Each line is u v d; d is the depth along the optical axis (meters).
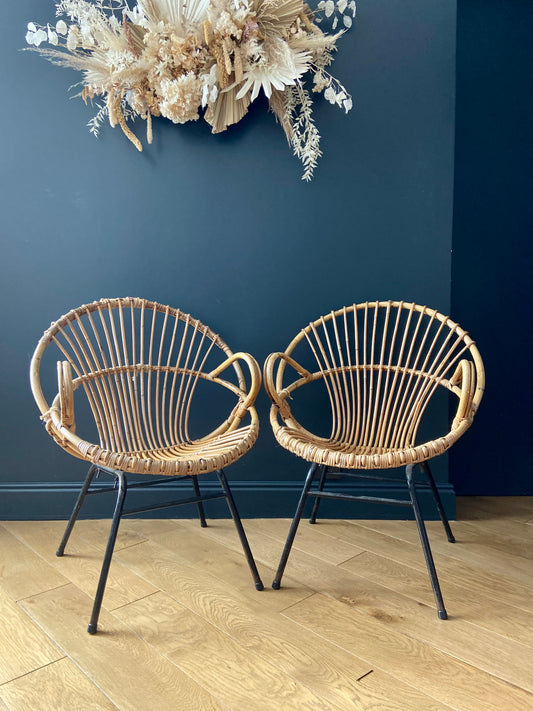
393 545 1.97
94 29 1.90
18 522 2.14
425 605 1.60
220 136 2.11
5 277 2.12
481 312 2.41
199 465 1.50
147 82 1.98
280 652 1.39
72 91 2.08
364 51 2.08
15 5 2.04
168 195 2.12
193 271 2.15
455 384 1.81
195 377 2.03
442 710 1.20
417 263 2.15
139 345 2.16
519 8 2.33
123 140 2.10
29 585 1.69
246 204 2.13
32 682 1.29
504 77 2.35
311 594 1.65
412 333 2.16
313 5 2.06
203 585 1.70
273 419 1.80
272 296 2.17
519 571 1.79
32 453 2.15
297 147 2.07
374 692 1.26
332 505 2.19
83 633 1.46
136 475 2.18
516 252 2.40
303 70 1.94
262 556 1.88
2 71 2.06
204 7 1.91
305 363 2.18
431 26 2.09
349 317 2.17
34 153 2.09
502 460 2.46
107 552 1.47
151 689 1.27
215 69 1.91
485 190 2.38
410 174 2.13
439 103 2.11
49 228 2.11
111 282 2.14
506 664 1.35
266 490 2.19
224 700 1.23
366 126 2.11
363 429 1.96
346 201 2.13
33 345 2.14
